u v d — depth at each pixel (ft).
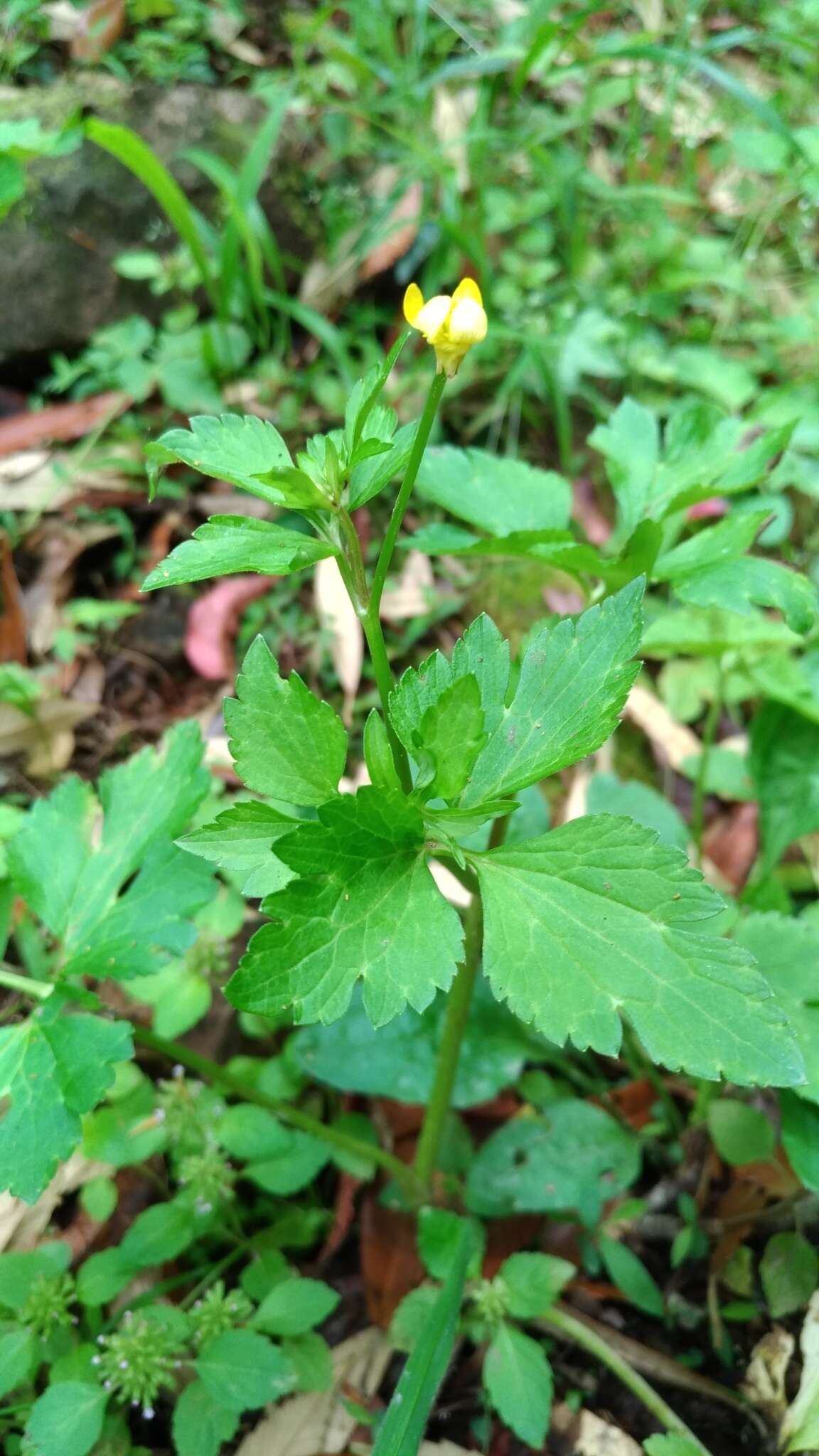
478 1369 0.68
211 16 1.41
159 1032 0.71
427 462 0.67
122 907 0.60
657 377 1.19
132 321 1.21
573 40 1.29
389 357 0.42
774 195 1.37
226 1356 0.59
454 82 1.40
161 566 0.45
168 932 0.58
